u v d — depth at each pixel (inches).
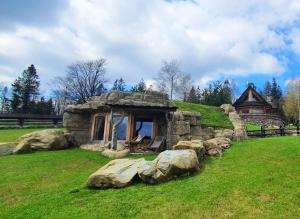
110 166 475.8
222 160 585.0
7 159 687.7
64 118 980.6
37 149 821.9
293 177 430.6
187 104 1316.4
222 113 1242.6
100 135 984.9
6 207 360.5
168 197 367.2
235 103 2443.4
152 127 939.3
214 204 338.6
